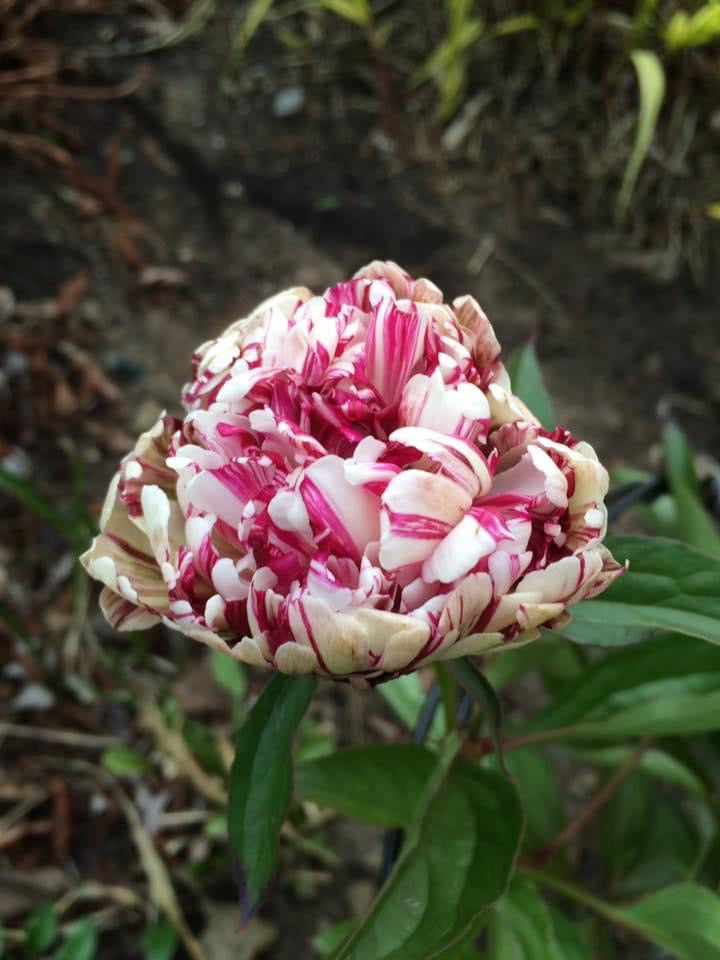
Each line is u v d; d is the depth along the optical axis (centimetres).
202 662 46
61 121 58
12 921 40
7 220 54
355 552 20
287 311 23
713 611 23
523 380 28
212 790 41
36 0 61
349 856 43
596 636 23
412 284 23
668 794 41
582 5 57
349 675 19
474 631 20
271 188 58
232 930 41
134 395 52
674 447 33
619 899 38
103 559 21
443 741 28
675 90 58
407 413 21
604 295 56
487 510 20
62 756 44
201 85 61
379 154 60
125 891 41
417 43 62
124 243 55
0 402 50
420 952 21
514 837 23
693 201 58
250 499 20
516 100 61
